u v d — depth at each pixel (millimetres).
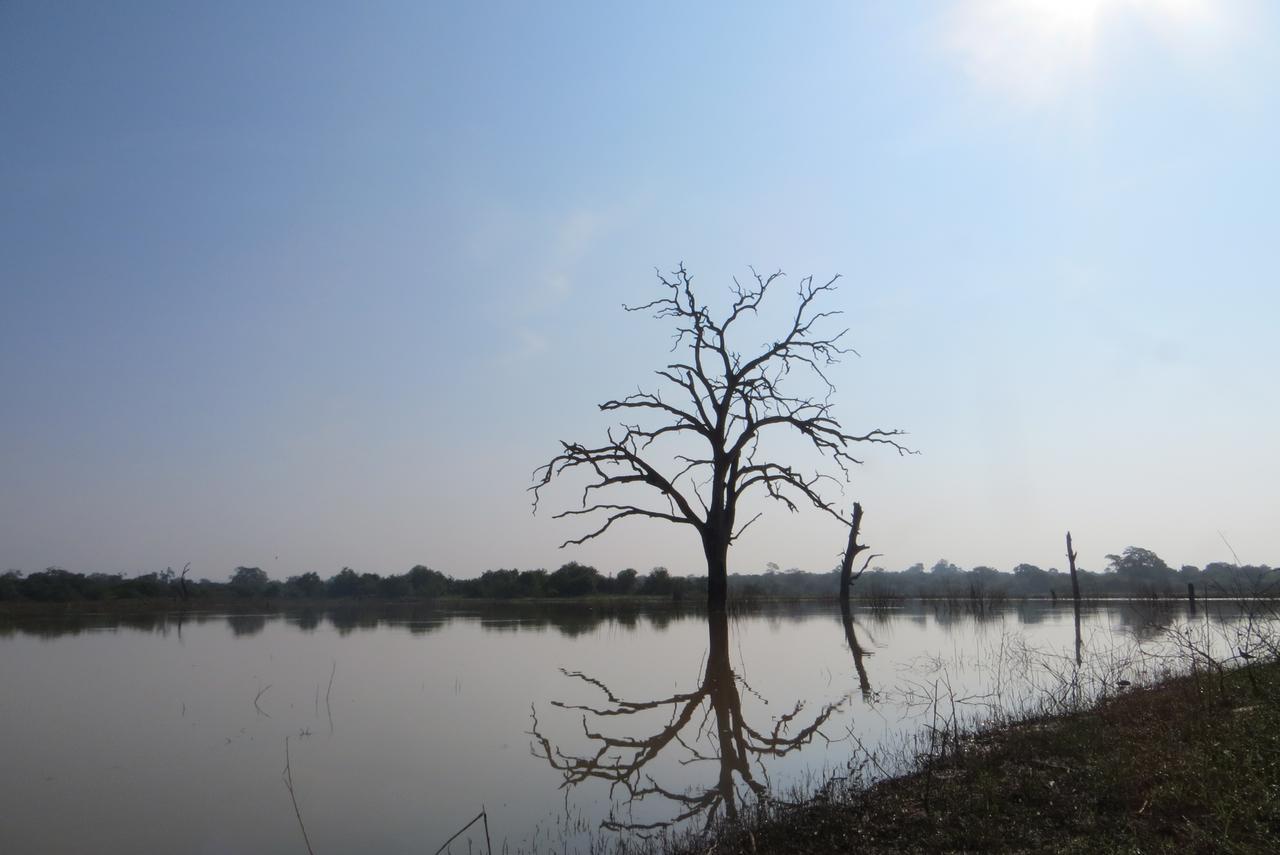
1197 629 21531
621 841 8422
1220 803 7250
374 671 19609
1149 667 17016
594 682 17828
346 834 8719
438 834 8727
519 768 11203
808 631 29562
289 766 11180
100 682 18094
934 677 17641
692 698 15914
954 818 8039
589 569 63281
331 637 29125
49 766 11172
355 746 12312
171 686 17484
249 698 16016
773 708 14867
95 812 9305
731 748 12133
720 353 35844
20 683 18016
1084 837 7270
